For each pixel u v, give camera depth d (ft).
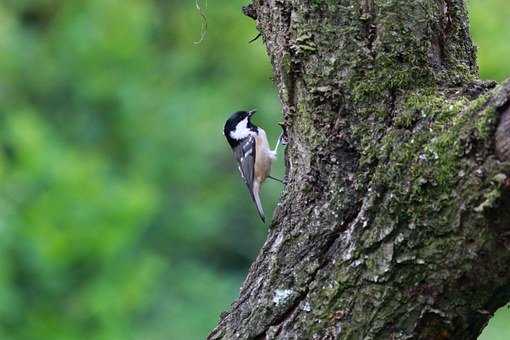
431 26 15.40
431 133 13.80
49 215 43.01
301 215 15.57
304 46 15.85
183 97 56.59
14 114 51.24
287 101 16.30
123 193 44.73
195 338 47.06
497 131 12.79
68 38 57.77
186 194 54.90
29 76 57.52
